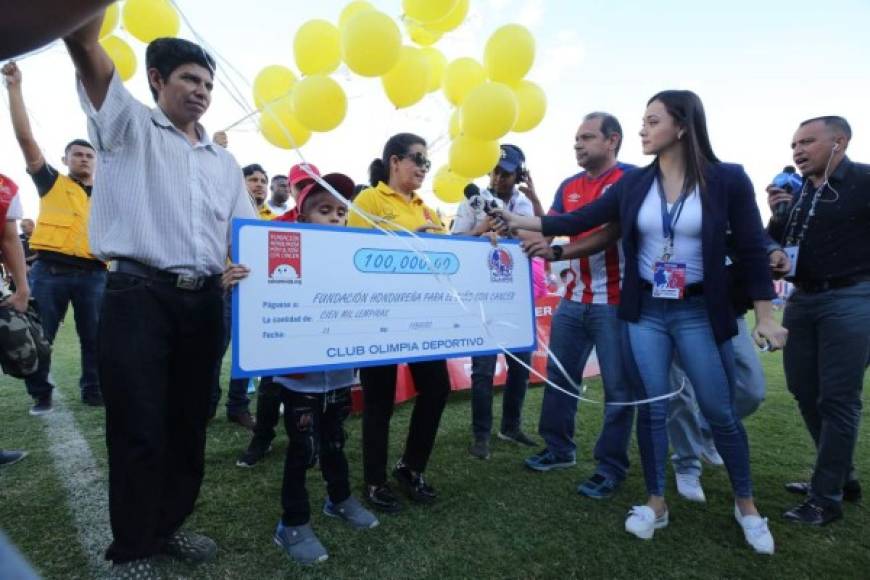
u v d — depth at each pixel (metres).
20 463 2.74
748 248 2.02
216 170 1.87
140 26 2.08
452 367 4.46
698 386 2.08
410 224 2.46
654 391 2.15
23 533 2.02
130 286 1.62
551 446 2.79
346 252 2.01
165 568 1.79
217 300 1.84
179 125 1.79
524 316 2.51
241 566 1.82
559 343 2.77
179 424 1.83
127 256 1.62
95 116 1.53
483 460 2.90
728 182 2.04
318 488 2.48
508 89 2.36
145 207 1.64
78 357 6.04
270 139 2.36
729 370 2.07
